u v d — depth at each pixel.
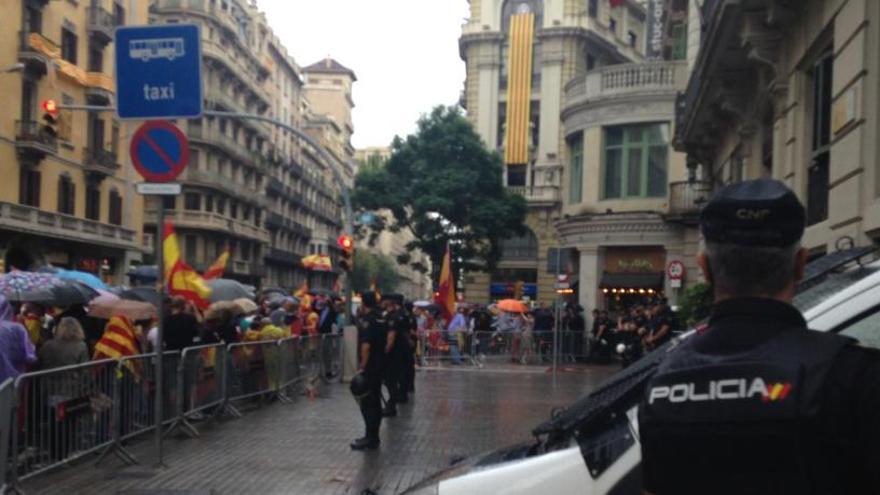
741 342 1.87
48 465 7.91
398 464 9.30
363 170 44.00
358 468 9.06
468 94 50.09
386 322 10.44
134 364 9.78
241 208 71.88
